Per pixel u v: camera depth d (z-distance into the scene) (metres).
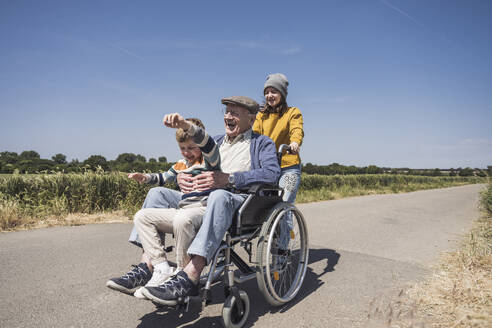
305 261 2.98
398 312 2.41
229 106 2.67
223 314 2.10
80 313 2.39
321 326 2.29
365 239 5.36
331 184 18.91
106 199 6.88
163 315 2.41
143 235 2.22
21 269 3.28
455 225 6.86
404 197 14.74
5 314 2.33
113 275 3.21
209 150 2.17
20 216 5.52
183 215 2.11
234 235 2.30
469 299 2.56
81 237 4.67
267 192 2.74
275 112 3.69
